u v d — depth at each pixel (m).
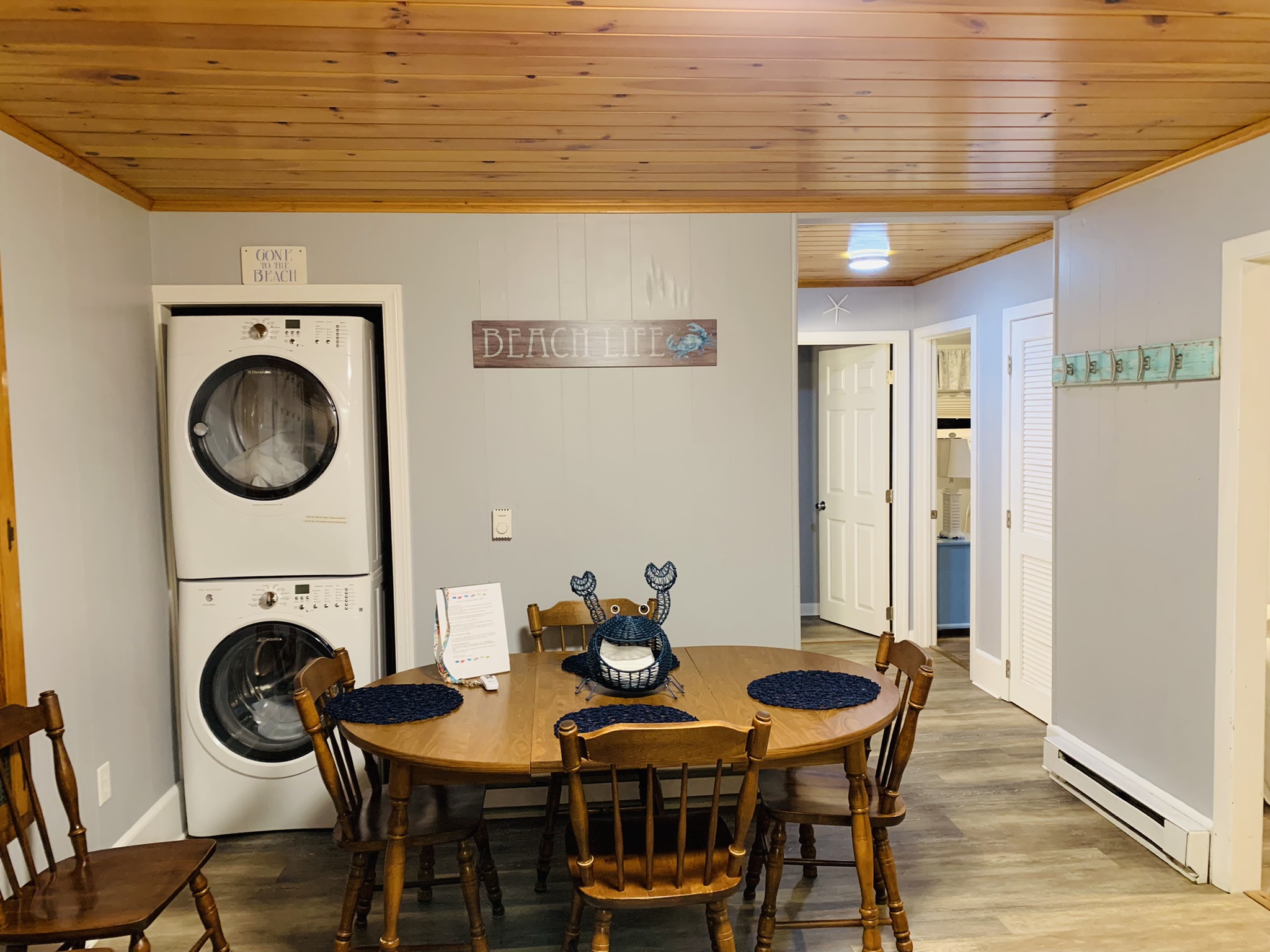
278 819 3.05
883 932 2.43
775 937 2.42
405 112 2.16
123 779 2.70
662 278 3.20
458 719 2.16
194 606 2.94
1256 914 2.49
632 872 1.95
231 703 3.04
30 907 1.86
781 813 2.21
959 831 3.03
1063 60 1.89
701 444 3.24
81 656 2.47
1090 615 3.23
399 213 3.09
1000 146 2.55
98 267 2.62
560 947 2.39
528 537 3.20
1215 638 2.60
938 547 5.61
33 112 2.12
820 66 1.90
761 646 3.21
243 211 3.03
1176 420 2.74
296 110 2.13
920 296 5.29
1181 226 2.69
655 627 2.39
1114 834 3.01
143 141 2.36
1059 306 3.39
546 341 3.16
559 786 2.66
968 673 4.95
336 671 2.35
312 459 2.96
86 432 2.53
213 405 2.91
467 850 2.14
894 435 5.43
